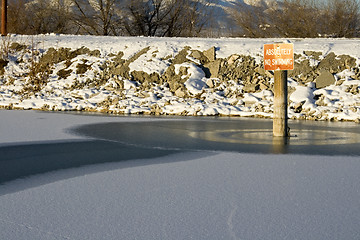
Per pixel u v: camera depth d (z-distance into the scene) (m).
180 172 7.50
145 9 47.28
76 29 49.34
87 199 5.86
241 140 11.47
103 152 9.52
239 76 22.38
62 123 15.20
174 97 21.53
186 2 48.41
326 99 19.41
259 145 10.59
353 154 9.27
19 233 4.68
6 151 9.57
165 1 48.09
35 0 47.94
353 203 5.68
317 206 5.56
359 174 7.33
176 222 5.00
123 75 23.56
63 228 4.82
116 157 8.93
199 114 19.28
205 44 24.59
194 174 7.34
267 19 48.09
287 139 11.69
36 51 26.86
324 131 13.57
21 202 5.72
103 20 47.03
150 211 5.36
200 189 6.37
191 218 5.12
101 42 26.72
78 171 7.58
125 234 4.66
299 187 6.48
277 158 8.82
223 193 6.14
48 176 7.20
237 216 5.19
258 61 22.84
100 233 4.68
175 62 23.83
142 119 17.09
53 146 10.28
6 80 24.98
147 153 9.42
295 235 4.63
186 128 14.16
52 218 5.12
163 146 10.41
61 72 24.86
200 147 10.27
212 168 7.83
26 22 46.66
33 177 7.13
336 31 44.06
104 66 24.53
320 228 4.82
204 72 23.06
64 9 47.69
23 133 12.47
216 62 23.22
